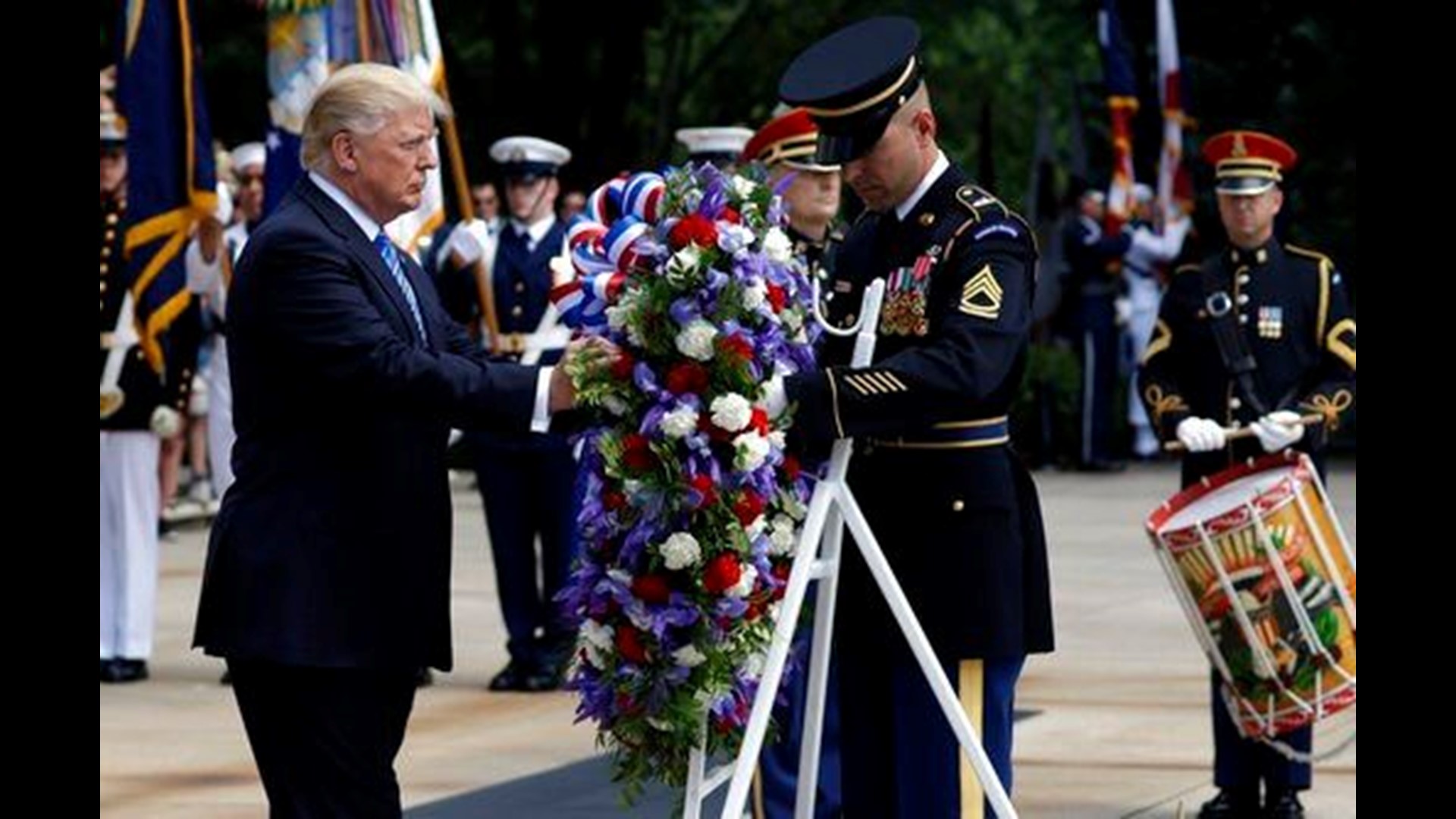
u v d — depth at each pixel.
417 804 18.69
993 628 13.12
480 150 52.66
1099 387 47.78
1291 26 51.91
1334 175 51.41
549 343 24.80
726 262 12.07
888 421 12.34
